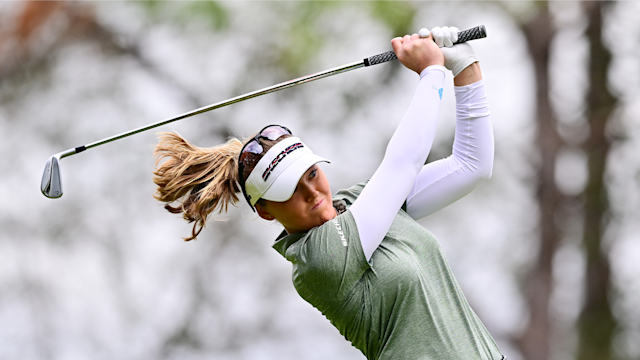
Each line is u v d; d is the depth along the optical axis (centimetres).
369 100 3334
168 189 1021
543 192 3372
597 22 3222
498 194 3394
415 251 968
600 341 3369
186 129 3491
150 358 3756
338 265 929
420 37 1009
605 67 3234
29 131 3584
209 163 1023
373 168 3359
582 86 3328
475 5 3231
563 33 3338
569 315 3434
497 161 3388
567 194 3353
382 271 945
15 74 3547
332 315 978
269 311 3784
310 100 3306
